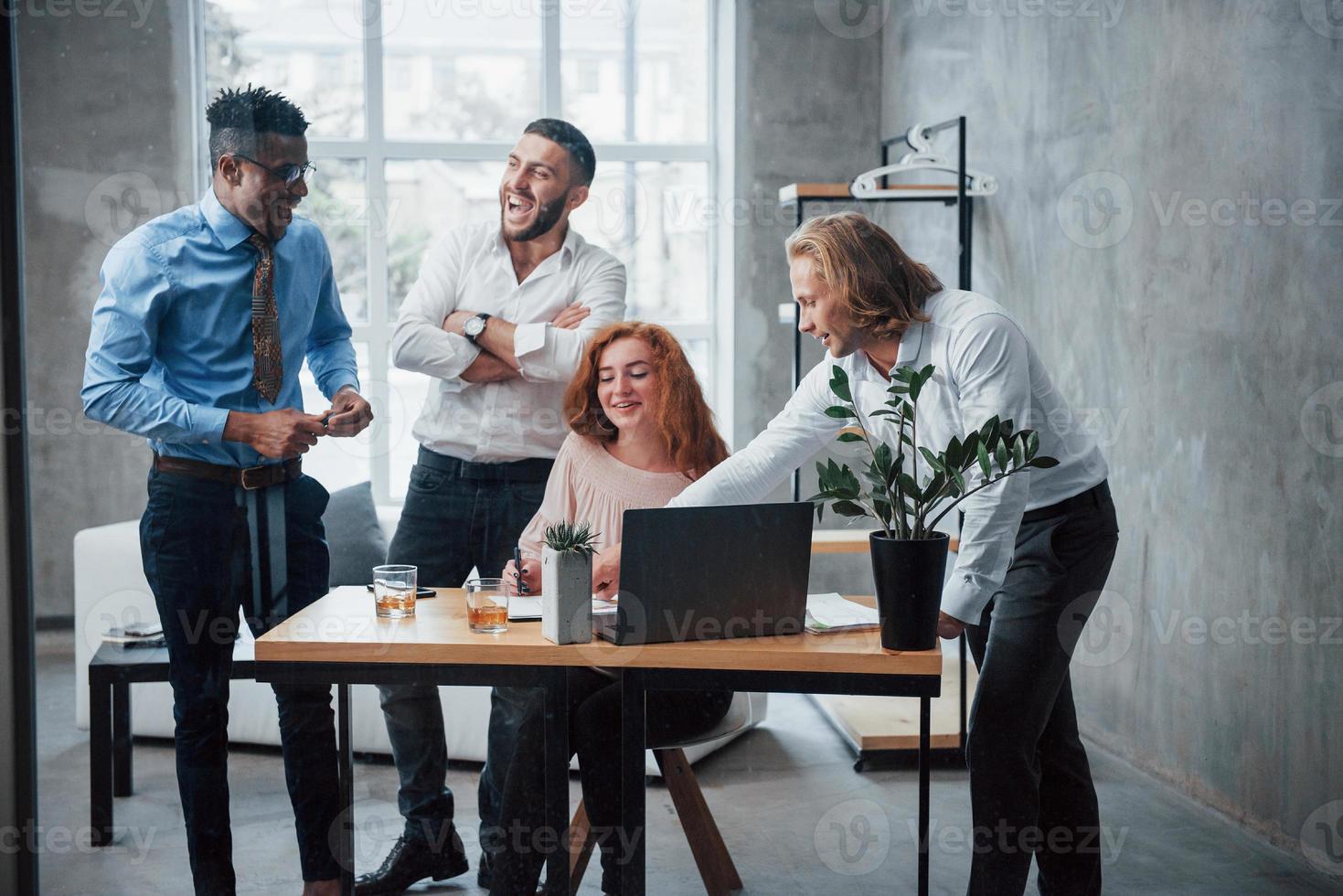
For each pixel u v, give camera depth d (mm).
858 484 1702
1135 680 2410
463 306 2488
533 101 2582
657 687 1685
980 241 2674
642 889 1724
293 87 2516
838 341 1913
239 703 2342
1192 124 2234
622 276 2549
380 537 2453
